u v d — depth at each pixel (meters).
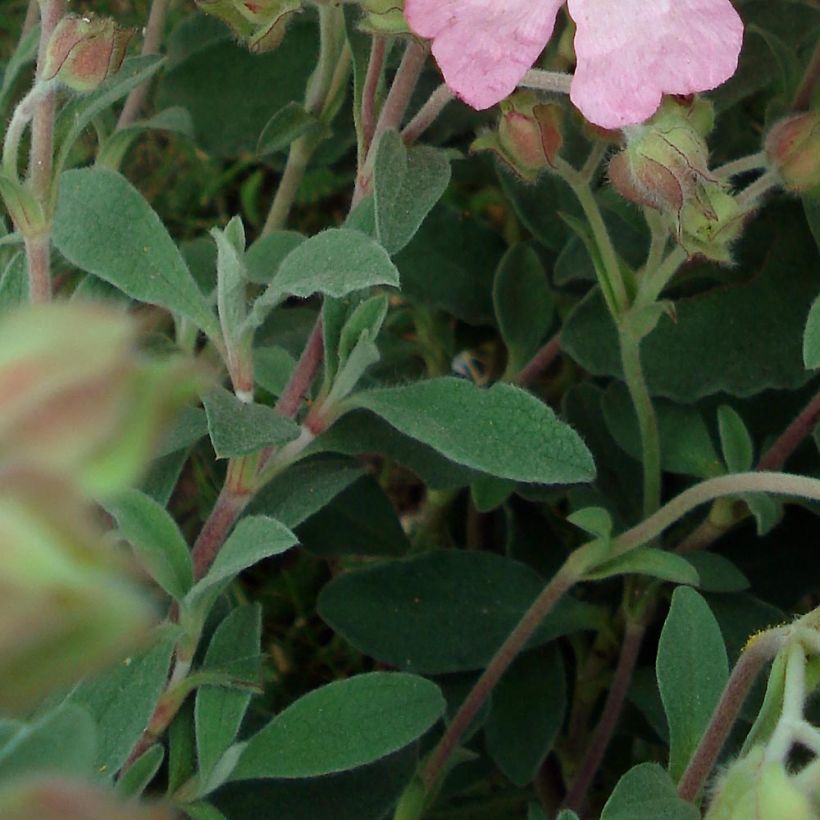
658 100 0.43
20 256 0.46
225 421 0.43
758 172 0.54
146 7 0.63
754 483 0.45
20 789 0.20
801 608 0.54
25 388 0.17
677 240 0.45
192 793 0.44
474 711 0.48
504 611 0.50
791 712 0.40
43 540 0.17
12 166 0.44
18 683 0.17
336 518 0.52
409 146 0.46
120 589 0.17
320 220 0.64
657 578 0.49
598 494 0.51
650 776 0.43
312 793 0.47
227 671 0.45
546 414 0.45
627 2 0.43
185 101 0.56
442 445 0.45
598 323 0.52
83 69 0.43
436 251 0.55
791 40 0.56
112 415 0.18
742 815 0.39
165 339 0.48
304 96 0.56
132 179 0.62
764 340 0.52
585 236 0.48
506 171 0.53
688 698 0.44
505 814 0.52
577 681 0.52
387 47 0.46
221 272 0.44
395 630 0.50
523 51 0.43
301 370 0.47
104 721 0.42
